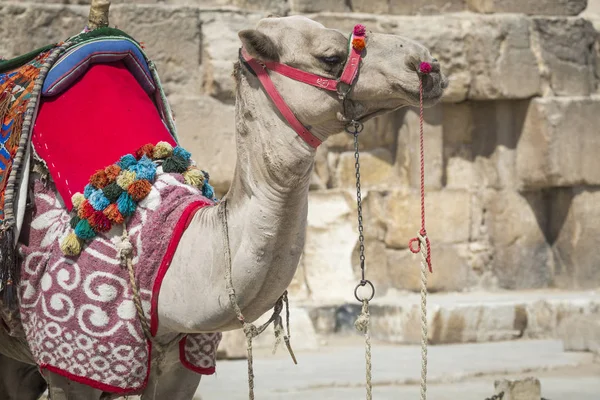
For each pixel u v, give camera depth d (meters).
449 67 15.12
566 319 13.12
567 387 10.62
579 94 15.66
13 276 5.87
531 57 15.37
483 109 15.83
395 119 15.48
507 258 15.63
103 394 5.94
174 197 5.79
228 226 5.42
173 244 5.60
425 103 5.27
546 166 15.21
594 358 12.39
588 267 15.43
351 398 10.00
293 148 5.27
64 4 13.45
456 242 15.43
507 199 15.62
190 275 5.50
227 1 14.60
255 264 5.30
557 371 11.70
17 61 6.82
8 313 6.03
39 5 13.23
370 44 5.30
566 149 15.23
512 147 15.66
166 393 6.18
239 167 5.40
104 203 5.68
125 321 5.64
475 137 15.88
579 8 16.22
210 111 13.81
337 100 5.27
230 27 14.15
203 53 14.02
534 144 15.34
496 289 15.60
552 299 14.12
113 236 5.72
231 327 5.55
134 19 13.63
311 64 5.25
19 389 7.28
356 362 11.92
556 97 15.43
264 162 5.27
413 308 13.37
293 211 5.28
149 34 13.70
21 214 5.93
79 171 5.96
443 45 15.06
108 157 6.02
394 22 14.95
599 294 14.95
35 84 6.24
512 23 15.34
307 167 5.30
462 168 15.81
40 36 13.21
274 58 5.29
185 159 6.12
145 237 5.65
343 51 5.26
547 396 10.09
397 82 5.23
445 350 12.86
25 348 6.47
